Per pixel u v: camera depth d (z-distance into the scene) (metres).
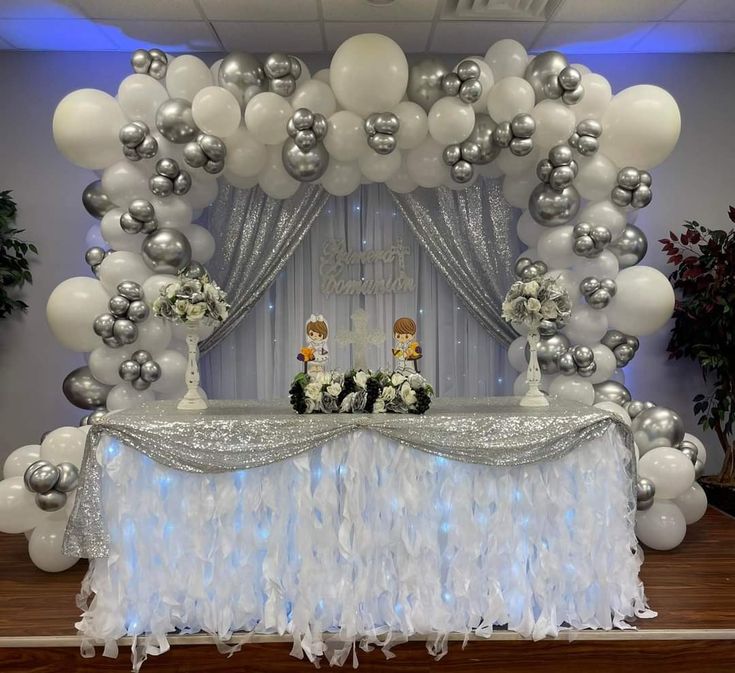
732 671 2.81
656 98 3.73
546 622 2.85
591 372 3.88
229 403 3.48
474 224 4.24
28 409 4.61
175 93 3.71
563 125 3.67
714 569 3.47
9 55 4.52
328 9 3.87
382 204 4.35
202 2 3.79
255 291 4.24
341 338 3.23
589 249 3.75
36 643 2.82
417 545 2.84
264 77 3.66
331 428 2.82
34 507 3.40
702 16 4.05
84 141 3.65
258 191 4.21
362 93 3.51
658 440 3.71
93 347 3.82
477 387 4.42
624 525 2.93
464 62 3.58
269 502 2.82
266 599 2.87
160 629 2.82
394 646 2.84
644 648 2.83
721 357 4.26
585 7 3.90
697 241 4.41
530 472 2.88
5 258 4.40
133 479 2.83
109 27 4.12
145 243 3.73
